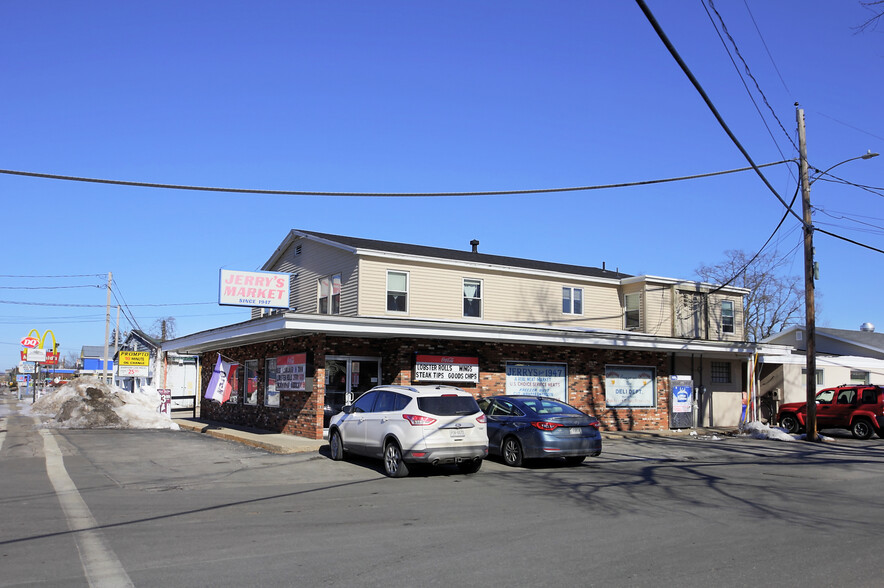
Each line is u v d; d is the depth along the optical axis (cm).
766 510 992
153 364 4884
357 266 2331
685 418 2547
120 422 2556
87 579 642
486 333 1984
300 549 757
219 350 2809
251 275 2133
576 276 2802
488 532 841
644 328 2833
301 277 2723
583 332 2178
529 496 1112
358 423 1472
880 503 1072
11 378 11569
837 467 1526
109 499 1079
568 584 628
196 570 672
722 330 3042
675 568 679
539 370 2261
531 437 1455
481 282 2573
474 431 1358
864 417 2269
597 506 1019
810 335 2220
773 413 2931
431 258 2430
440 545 775
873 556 730
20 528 862
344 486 1227
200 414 3058
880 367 3253
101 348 9225
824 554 737
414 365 1991
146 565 690
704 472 1415
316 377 1902
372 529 860
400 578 646
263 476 1343
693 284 2959
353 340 2023
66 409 2656
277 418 2180
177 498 1094
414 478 1324
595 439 1491
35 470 1400
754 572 667
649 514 956
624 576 652
